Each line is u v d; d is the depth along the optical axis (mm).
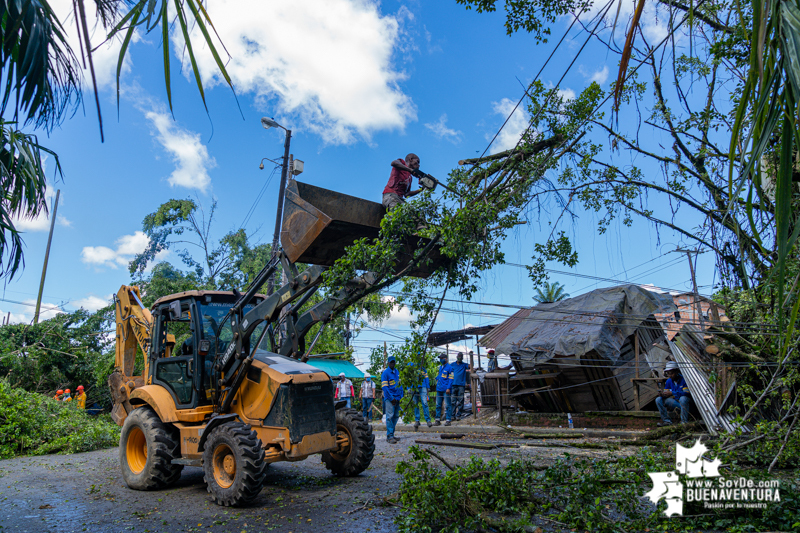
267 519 5148
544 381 13703
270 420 6223
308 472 7652
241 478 5543
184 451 6469
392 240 5465
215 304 7234
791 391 7840
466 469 5613
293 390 6156
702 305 11031
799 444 6605
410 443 10844
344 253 5945
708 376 9883
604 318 12078
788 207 2008
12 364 17438
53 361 19031
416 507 4684
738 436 7238
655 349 13008
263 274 6637
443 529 4477
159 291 22172
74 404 14242
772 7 2039
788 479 5703
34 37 3176
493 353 14867
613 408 12625
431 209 5605
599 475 5234
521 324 14453
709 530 4367
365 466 7066
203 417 6664
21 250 5203
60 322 19922
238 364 6551
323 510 5418
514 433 11852
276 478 7215
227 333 7164
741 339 8328
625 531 4320
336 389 15078
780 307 1983
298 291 5949
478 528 4492
